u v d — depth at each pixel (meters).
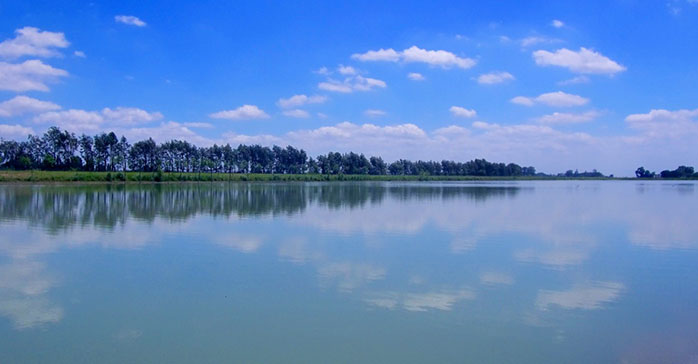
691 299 16.11
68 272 19.19
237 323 13.59
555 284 17.84
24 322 13.70
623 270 20.17
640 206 53.00
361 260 21.58
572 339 12.63
